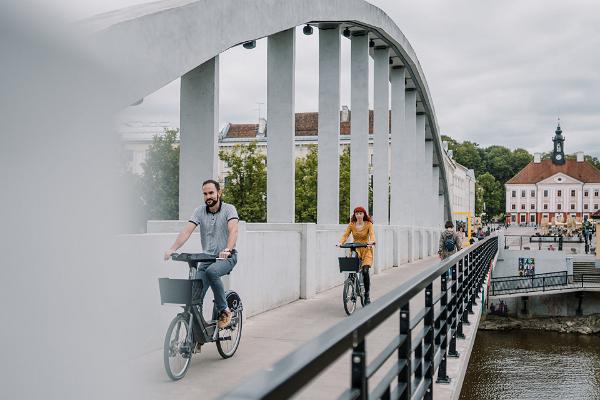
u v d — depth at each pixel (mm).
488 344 38469
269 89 13680
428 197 37938
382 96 24062
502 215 159375
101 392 5332
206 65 9703
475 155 172250
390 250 22078
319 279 13477
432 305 5441
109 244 5867
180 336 5945
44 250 5109
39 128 5152
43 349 5027
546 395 24969
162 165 37438
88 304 5531
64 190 5348
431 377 5344
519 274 55781
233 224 6418
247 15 10266
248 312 9758
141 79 6840
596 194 147000
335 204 17281
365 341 2609
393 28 22734
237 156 40938
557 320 45500
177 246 6293
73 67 5566
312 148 48062
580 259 54625
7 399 4734
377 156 23828
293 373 1603
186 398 5234
